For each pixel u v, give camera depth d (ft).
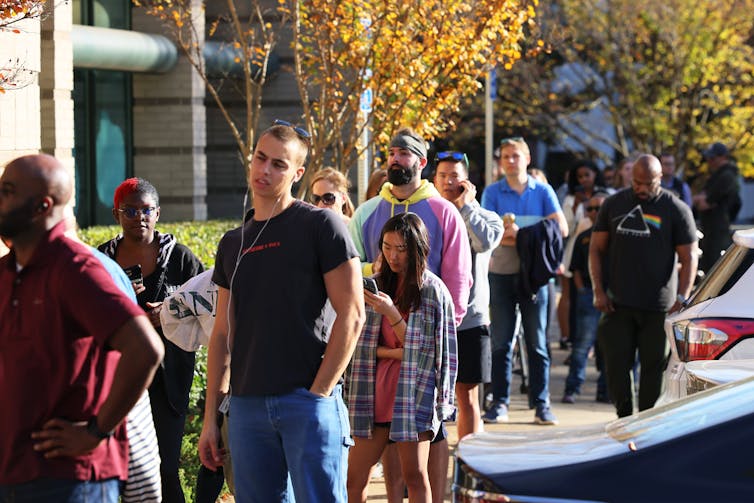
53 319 17.51
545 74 119.85
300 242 22.44
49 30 45.80
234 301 22.79
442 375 27.32
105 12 72.79
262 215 22.91
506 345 45.57
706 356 30.19
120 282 19.66
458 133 117.50
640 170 39.78
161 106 77.15
